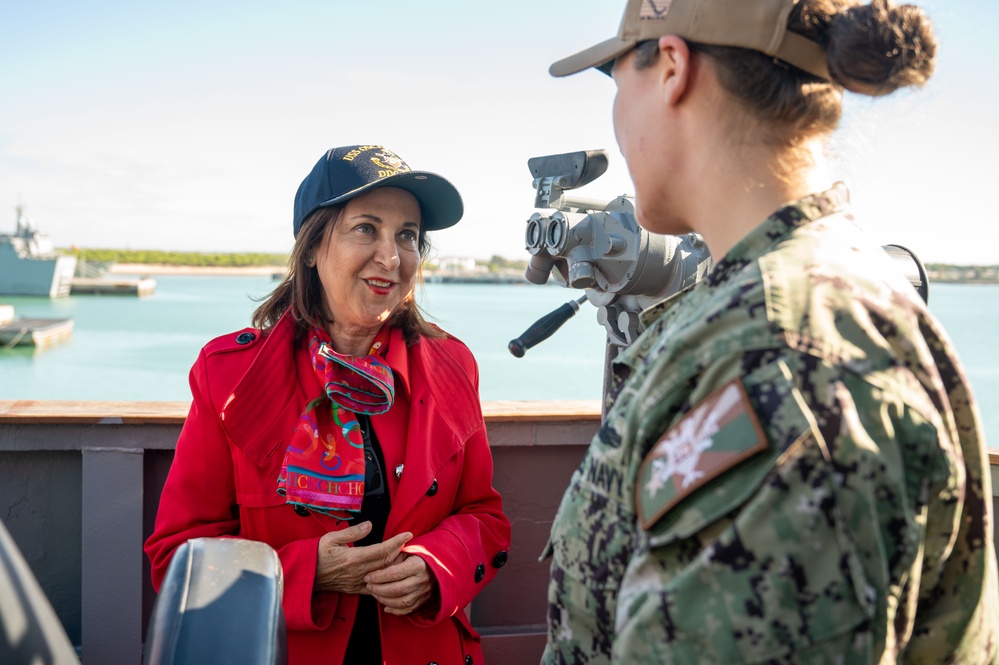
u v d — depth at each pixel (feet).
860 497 1.88
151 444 5.93
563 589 2.49
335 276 4.76
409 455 4.81
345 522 4.63
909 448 2.00
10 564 1.83
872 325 2.08
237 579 2.71
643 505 2.15
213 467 4.65
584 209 5.17
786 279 2.12
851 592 1.86
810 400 1.94
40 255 193.16
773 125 2.35
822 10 2.29
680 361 2.20
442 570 4.48
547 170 5.14
